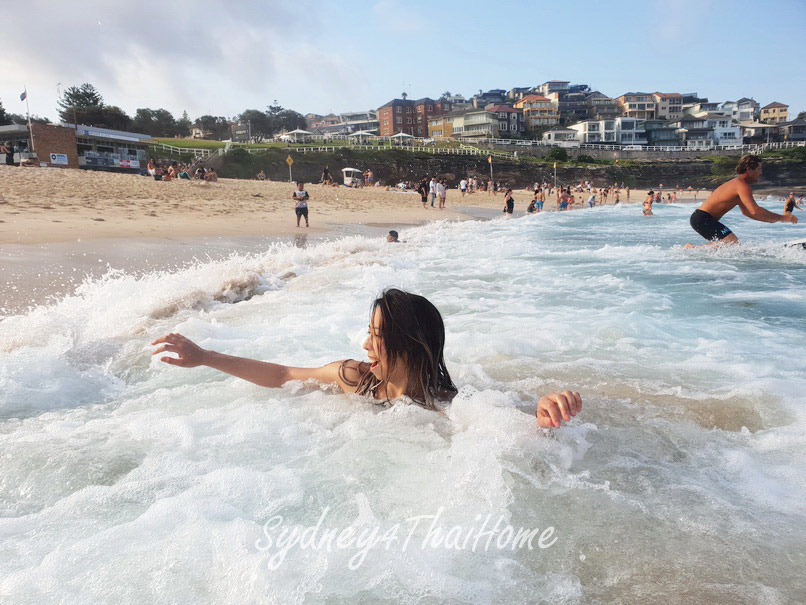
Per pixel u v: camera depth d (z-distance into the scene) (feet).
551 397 7.59
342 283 22.94
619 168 295.07
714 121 389.80
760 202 171.73
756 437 8.20
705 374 11.15
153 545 5.65
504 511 6.25
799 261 29.09
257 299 19.90
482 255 34.55
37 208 52.08
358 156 246.06
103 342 13.67
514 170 278.67
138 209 59.88
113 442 8.16
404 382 8.79
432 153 269.03
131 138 184.96
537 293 21.44
